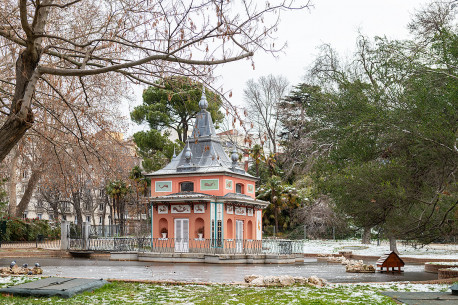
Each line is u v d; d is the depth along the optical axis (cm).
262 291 1452
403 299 1273
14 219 4600
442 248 4816
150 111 5691
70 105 1645
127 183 1956
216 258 3450
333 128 2188
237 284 1627
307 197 6003
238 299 1277
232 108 1334
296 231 6256
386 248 4769
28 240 4706
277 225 6050
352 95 2069
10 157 4597
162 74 1442
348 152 1995
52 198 6644
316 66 3159
